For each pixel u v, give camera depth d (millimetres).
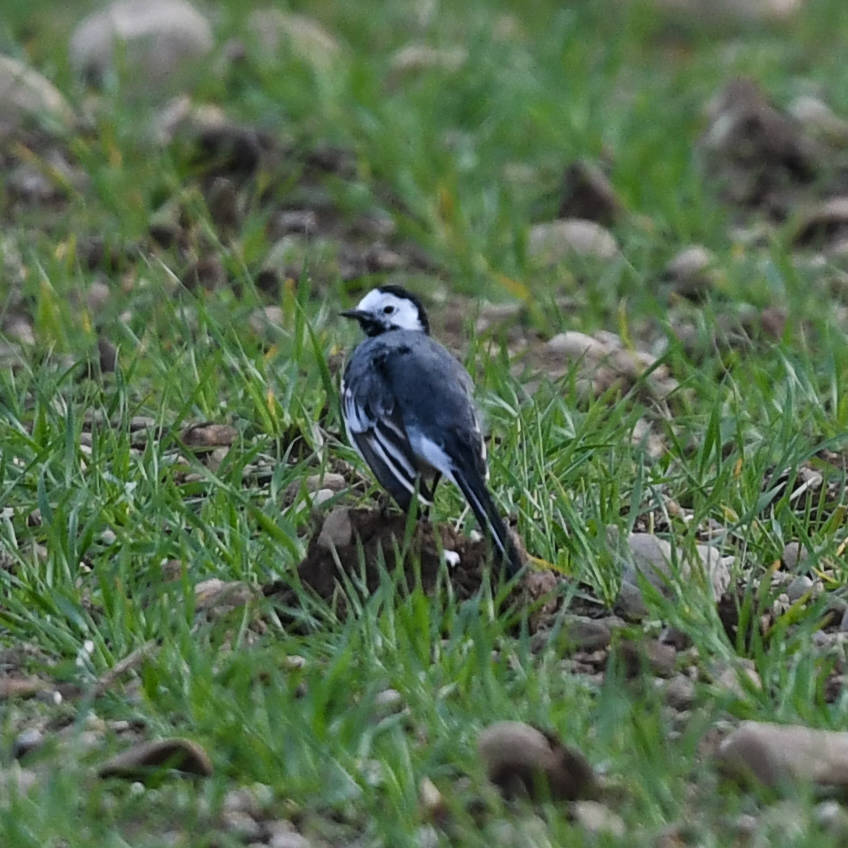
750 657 9438
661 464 11422
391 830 7738
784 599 10031
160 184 16766
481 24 22141
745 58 21328
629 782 8062
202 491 11125
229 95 19578
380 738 8469
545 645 9516
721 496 10953
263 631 9633
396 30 22266
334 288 14945
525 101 19016
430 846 7754
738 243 15797
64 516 10258
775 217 17250
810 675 8797
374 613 9312
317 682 8617
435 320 14398
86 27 20125
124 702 8898
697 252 15453
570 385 12398
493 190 17203
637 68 21906
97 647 9352
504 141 18422
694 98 20016
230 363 12727
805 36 23219
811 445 11836
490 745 8109
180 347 13227
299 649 9312
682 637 9555
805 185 17859
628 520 10469
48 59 20062
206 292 14398
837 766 8117
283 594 9891
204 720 8539
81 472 11039
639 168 17391
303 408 11875
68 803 7945
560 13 22703
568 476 11109
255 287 14781
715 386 12672
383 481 10211
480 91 19359
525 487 10805
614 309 14758
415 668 8930
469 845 7652
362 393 10461
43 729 8867
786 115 19172
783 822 7758
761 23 23938
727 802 8062
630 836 7699
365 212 16797
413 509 9789
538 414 11430
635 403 12492
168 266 14891
